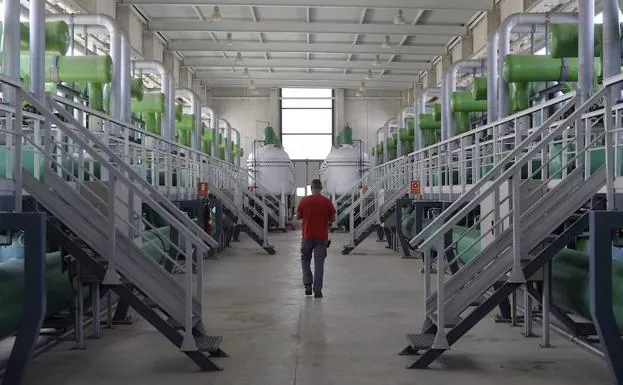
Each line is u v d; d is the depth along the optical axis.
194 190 13.14
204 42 20.77
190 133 17.16
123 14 16.56
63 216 5.15
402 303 8.14
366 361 5.31
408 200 13.62
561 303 5.74
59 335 6.07
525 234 5.25
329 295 8.78
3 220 4.30
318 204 8.62
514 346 5.77
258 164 24.09
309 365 5.19
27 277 4.31
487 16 16.73
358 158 23.58
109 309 6.56
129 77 9.89
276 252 15.29
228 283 9.98
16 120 4.62
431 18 19.20
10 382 4.32
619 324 4.53
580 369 5.02
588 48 6.41
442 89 13.37
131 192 5.57
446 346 5.04
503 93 9.28
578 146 5.40
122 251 5.23
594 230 4.18
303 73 26.59
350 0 15.45
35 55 6.79
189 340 5.04
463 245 8.89
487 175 5.40
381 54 22.69
